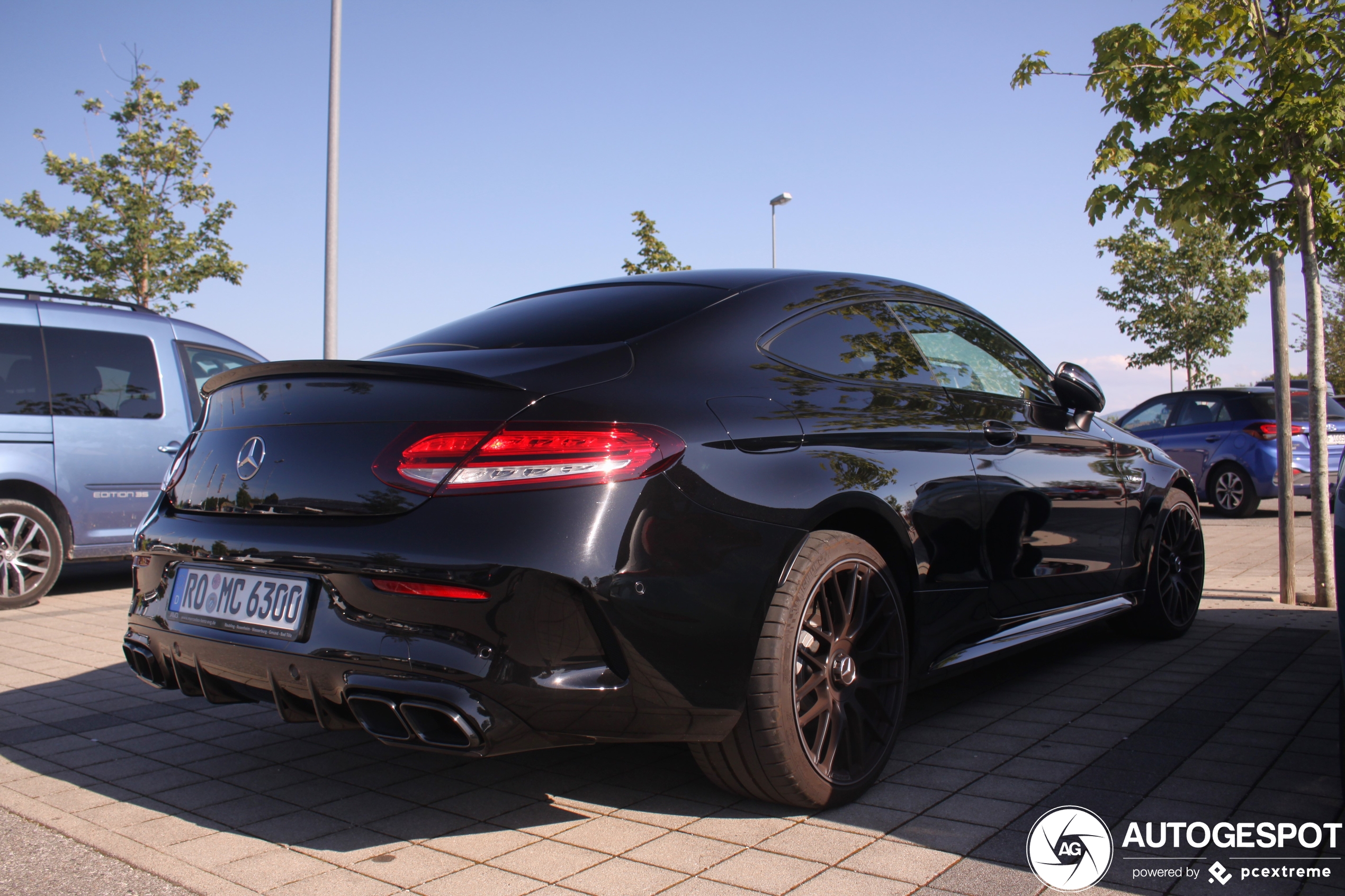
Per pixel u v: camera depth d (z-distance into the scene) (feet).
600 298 9.93
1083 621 12.87
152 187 58.08
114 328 22.33
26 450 20.63
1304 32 15.88
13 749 10.74
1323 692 12.34
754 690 7.99
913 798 8.87
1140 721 11.18
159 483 22.50
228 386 9.20
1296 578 22.62
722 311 9.30
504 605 7.02
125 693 13.21
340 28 34.55
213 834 8.26
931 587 9.93
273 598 7.97
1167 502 15.24
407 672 7.12
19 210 54.90
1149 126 17.06
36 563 20.88
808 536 8.49
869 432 9.48
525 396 7.57
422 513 7.32
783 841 7.95
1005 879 7.21
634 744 10.78
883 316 10.92
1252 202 17.89
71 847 7.98
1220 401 39.45
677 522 7.59
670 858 7.65
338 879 7.34
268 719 11.98
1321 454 18.53
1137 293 67.46
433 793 9.23
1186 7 16.79
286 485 8.13
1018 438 11.74
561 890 7.12
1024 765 9.71
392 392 7.94
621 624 7.25
